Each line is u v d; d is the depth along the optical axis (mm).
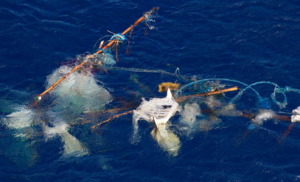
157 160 37562
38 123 42156
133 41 54781
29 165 37344
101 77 48844
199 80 47281
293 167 36188
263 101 44219
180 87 46750
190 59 51156
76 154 38500
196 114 42781
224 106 43750
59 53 52906
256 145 38812
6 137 40406
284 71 48219
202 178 35688
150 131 40719
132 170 36719
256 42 53188
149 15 58156
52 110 43969
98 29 57281
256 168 36344
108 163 37469
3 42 54281
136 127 41344
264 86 46375
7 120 42469
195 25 57250
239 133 40281
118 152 38594
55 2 62281
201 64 50281
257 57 50688
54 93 46344
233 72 48719
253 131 40406
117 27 57781
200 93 45750
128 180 35750
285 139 39312
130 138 40000
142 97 45469
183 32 56000
